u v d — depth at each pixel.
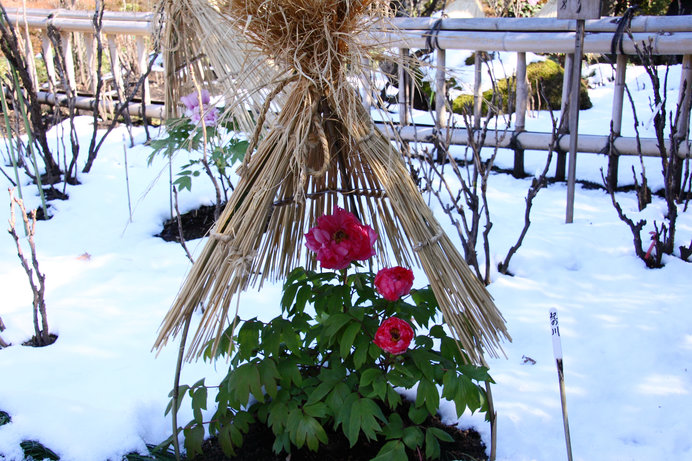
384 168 1.94
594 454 2.06
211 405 2.33
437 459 2.06
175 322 1.94
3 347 2.74
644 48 3.29
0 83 4.32
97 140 5.30
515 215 3.81
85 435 2.15
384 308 2.12
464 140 4.45
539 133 4.23
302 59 1.91
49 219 4.02
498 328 2.03
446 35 4.26
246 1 1.86
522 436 2.15
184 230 3.86
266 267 2.27
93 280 3.28
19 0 6.98
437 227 1.98
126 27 5.12
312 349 2.22
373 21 1.97
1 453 2.09
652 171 4.19
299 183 1.82
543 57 6.27
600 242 3.44
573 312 2.85
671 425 2.16
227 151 3.03
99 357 2.63
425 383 1.88
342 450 2.12
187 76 3.09
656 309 2.83
